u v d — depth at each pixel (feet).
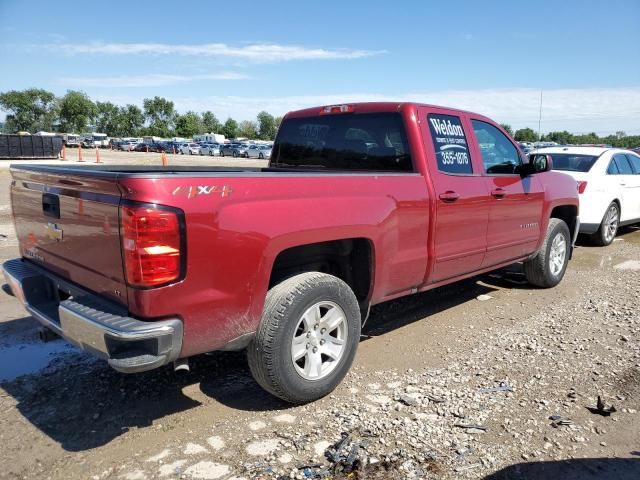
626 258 28.78
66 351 15.21
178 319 9.82
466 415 11.76
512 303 20.26
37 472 9.77
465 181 16.03
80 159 127.65
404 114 15.08
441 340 16.37
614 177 32.04
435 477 9.62
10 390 12.89
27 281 12.33
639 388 13.14
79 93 381.81
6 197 51.13
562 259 22.48
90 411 11.94
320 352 12.27
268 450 10.43
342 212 12.23
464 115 16.83
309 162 17.74
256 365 11.46
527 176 19.22
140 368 9.45
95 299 10.53
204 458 10.18
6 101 369.71
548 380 13.52
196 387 13.15
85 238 10.59
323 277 12.05
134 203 9.24
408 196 14.01
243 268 10.53
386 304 20.04
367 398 12.58
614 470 9.93
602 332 16.99
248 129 417.08
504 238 18.24
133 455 10.28
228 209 10.21
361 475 9.62
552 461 10.14
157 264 9.34
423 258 14.79
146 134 412.16
